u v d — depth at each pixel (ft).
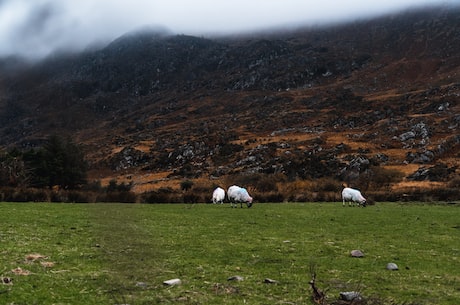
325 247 61.62
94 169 587.27
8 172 259.39
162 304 34.60
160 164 553.23
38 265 44.78
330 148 461.37
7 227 72.43
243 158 482.69
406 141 467.93
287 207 136.67
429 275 47.03
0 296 34.19
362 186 251.39
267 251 57.62
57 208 116.26
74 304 33.68
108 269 44.47
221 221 93.30
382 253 58.34
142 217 95.40
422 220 98.84
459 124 487.61
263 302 36.06
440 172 306.76
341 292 38.06
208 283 41.04
